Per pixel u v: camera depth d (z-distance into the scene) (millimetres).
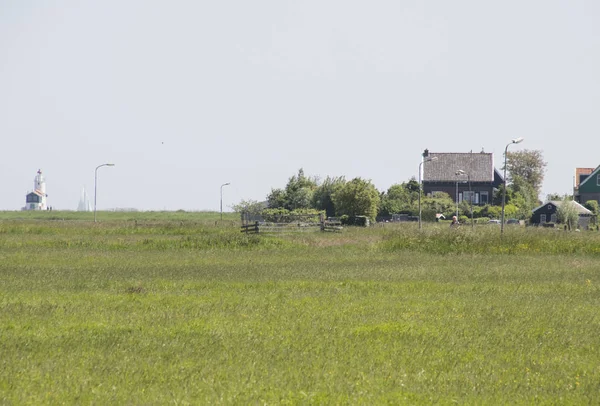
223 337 65750
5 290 97250
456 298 94312
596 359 59938
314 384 50594
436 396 48250
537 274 123000
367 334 68062
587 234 189500
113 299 89062
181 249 174000
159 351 59812
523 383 51906
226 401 46094
